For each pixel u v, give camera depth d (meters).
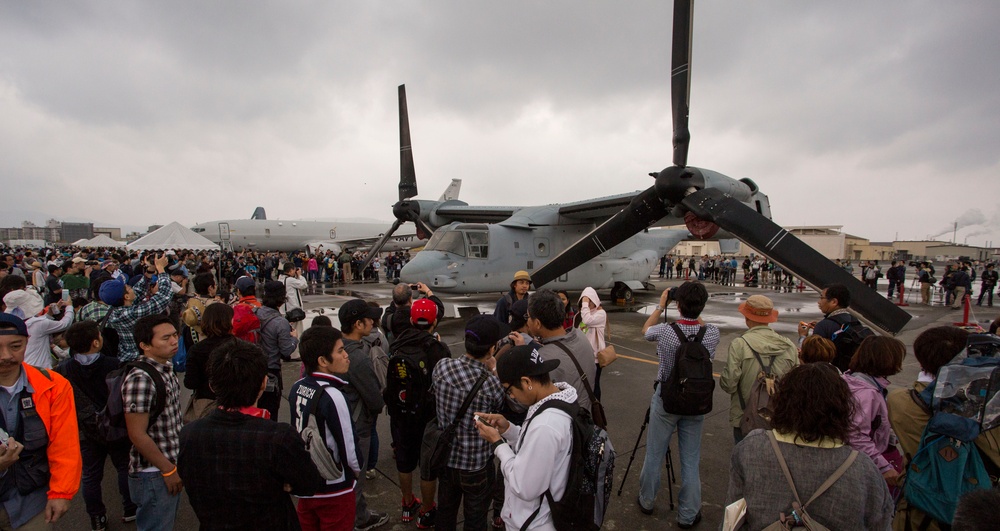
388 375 3.39
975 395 2.32
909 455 2.67
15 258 17.52
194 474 2.11
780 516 1.77
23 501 2.40
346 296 17.97
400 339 3.43
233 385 2.09
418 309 3.38
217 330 3.53
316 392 2.64
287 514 2.24
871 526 1.74
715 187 7.84
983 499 1.29
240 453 2.06
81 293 9.34
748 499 1.86
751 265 26.25
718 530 3.49
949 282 15.24
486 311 13.38
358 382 3.41
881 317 5.93
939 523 2.41
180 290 7.91
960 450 2.35
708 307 15.22
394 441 3.61
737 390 3.54
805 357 3.29
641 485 3.75
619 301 15.12
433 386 2.95
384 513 3.74
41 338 4.86
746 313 3.59
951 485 2.34
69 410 2.55
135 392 2.69
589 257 8.73
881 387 3.01
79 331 3.27
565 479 2.03
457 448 2.85
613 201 11.67
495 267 12.50
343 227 45.00
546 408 2.08
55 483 2.46
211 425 2.11
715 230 7.51
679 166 7.42
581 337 3.22
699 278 30.11
